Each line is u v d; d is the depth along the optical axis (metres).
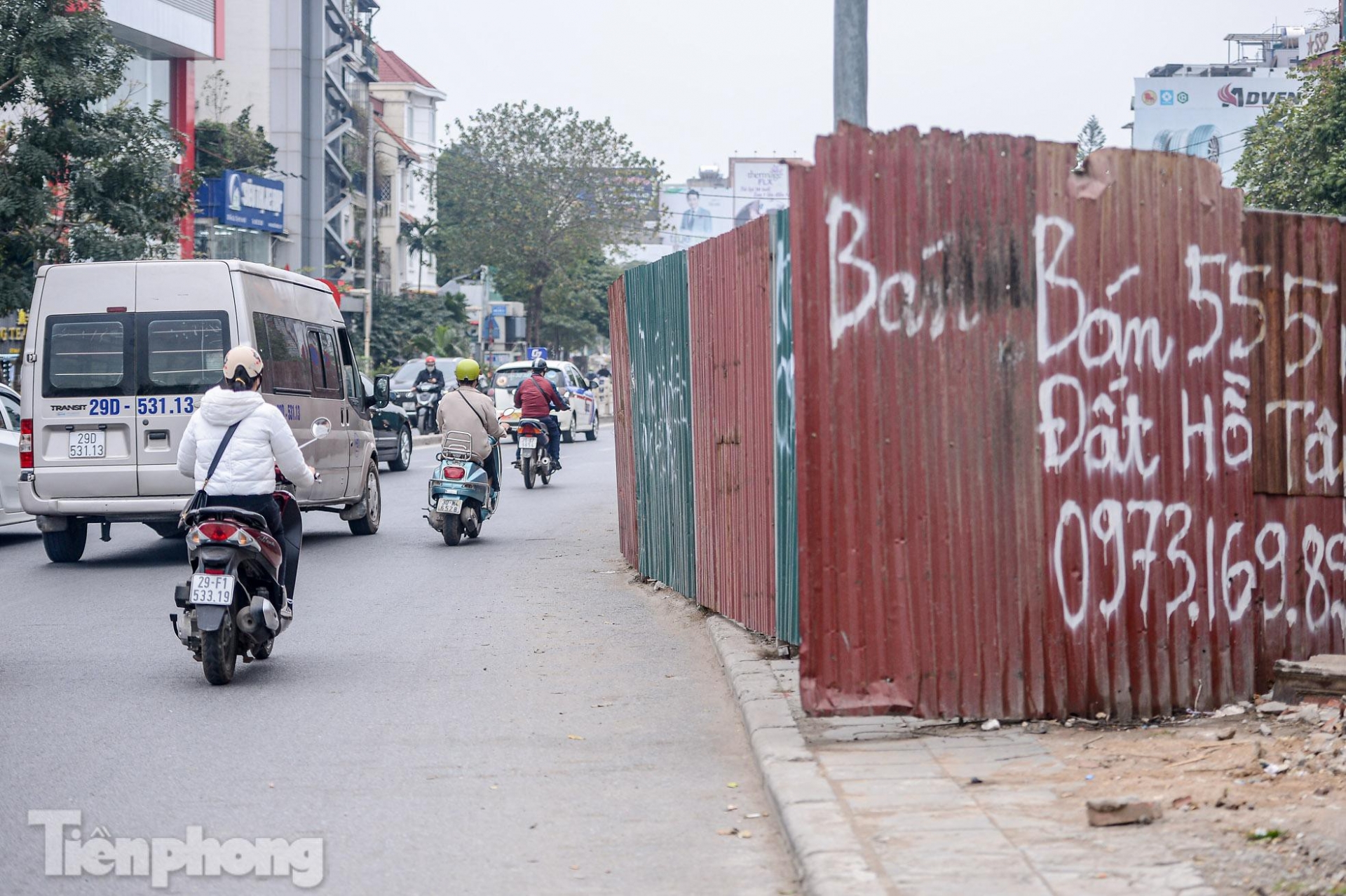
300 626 10.15
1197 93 70.38
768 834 5.36
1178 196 6.64
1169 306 6.63
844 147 6.11
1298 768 5.57
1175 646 6.64
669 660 8.75
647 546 11.93
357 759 6.54
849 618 6.14
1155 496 6.61
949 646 6.26
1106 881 4.35
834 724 6.53
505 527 16.86
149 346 13.32
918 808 5.14
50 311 13.41
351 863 5.09
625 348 12.57
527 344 66.75
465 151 65.06
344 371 16.08
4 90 22.03
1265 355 6.88
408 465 27.22
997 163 6.30
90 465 13.28
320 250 59.09
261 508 8.42
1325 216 6.99
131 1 34.34
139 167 22.78
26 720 7.32
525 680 8.25
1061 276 6.40
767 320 8.17
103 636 9.83
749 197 94.31
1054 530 6.40
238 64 57.50
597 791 5.98
